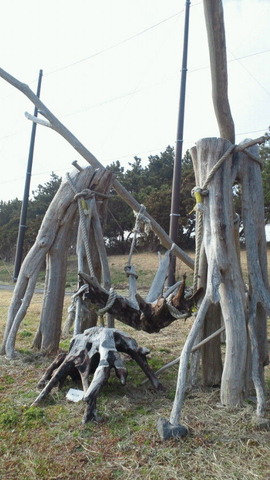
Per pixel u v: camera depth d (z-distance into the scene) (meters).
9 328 5.55
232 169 4.18
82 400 3.74
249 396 3.96
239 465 2.73
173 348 6.18
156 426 3.26
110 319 5.42
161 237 6.41
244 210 4.20
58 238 5.73
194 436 3.10
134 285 4.59
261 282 4.05
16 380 4.45
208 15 3.38
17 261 13.83
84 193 5.46
